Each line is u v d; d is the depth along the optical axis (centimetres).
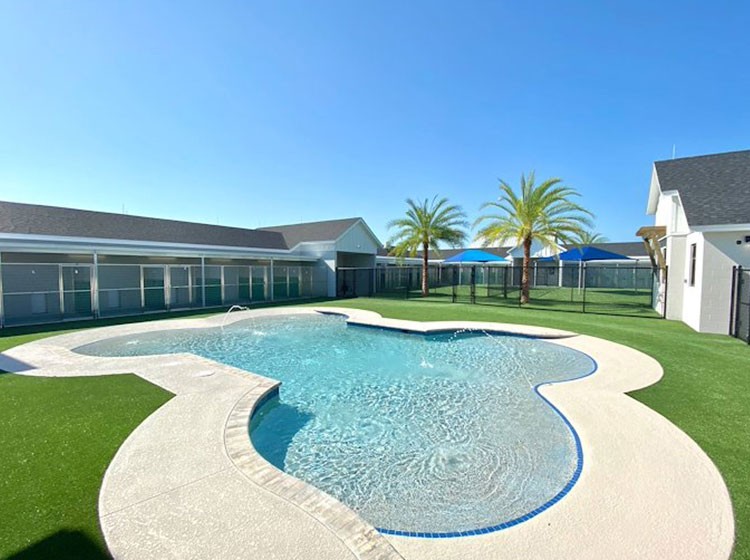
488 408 589
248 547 248
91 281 1581
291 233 2866
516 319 1377
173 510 288
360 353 966
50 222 1702
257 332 1254
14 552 244
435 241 2356
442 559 256
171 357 779
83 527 269
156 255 1602
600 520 290
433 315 1497
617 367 730
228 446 394
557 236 1825
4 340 1022
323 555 241
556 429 491
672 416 495
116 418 471
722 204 1080
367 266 2767
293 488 318
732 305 1033
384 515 338
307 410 591
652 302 1744
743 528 277
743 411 510
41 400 537
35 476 338
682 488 330
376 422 546
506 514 332
